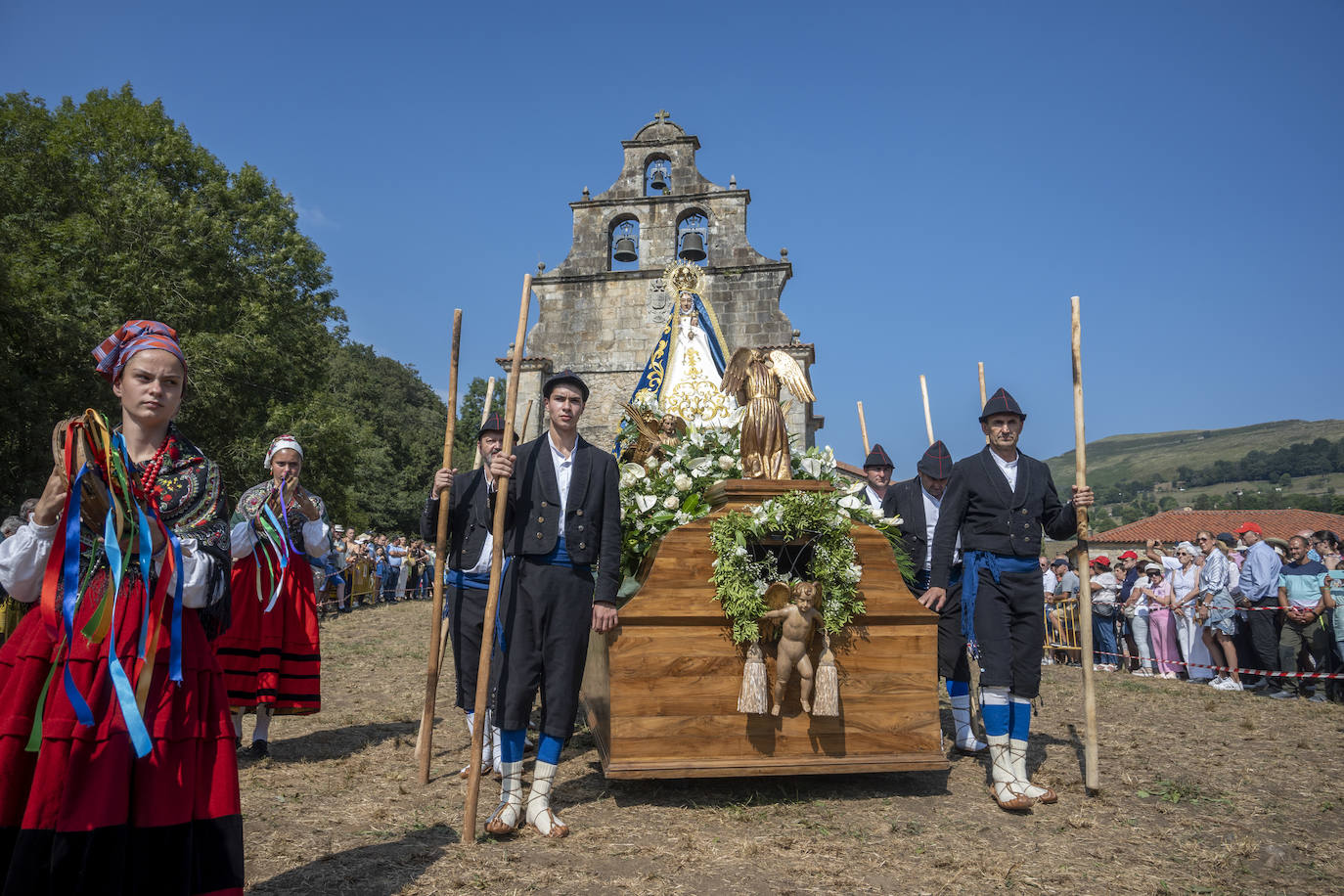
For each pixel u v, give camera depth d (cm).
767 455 464
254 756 507
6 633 625
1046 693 789
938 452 602
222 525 244
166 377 241
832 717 424
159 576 226
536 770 373
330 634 1207
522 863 332
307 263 2742
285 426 2419
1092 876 328
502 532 366
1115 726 627
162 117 2648
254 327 2391
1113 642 1097
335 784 449
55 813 204
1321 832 382
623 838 363
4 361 1752
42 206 2281
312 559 617
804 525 418
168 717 219
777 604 418
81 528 226
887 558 438
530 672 375
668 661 414
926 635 438
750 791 437
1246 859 349
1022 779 424
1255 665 890
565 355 2230
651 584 416
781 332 2181
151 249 2223
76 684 211
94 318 2016
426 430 6050
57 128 2416
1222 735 595
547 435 398
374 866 326
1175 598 994
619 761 405
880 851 352
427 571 2314
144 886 207
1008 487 445
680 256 2053
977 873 329
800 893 308
